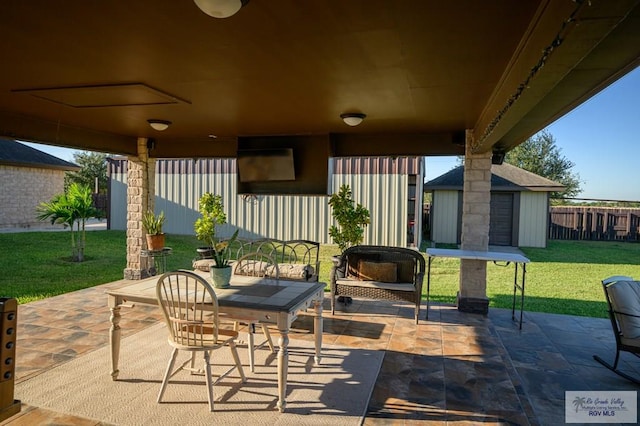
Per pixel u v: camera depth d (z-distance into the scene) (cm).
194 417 262
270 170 605
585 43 167
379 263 496
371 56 262
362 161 1106
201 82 328
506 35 225
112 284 633
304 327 456
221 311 285
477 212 519
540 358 376
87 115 471
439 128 521
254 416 265
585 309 563
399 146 576
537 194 1208
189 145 673
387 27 216
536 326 471
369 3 188
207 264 502
